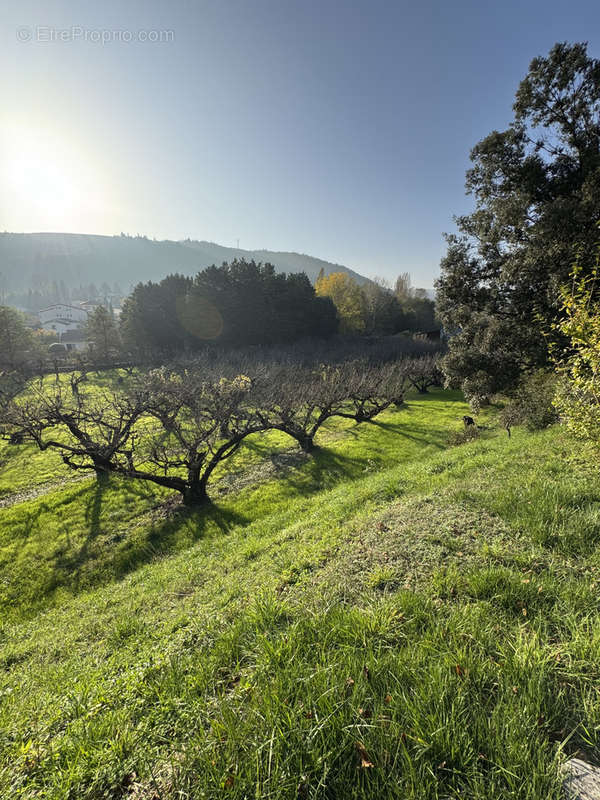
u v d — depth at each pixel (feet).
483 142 52.80
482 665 7.51
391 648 8.47
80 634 18.75
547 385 42.86
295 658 8.52
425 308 273.95
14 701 12.34
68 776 6.73
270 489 47.93
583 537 12.98
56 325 334.44
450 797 5.37
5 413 53.62
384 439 68.54
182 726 7.60
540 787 5.22
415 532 16.15
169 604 19.15
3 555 35.83
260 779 5.79
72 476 58.13
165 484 43.62
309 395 73.36
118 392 109.50
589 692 6.68
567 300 17.10
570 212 41.70
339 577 13.61
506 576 10.89
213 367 125.08
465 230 58.59
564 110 47.80
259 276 191.31
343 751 5.99
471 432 55.72
